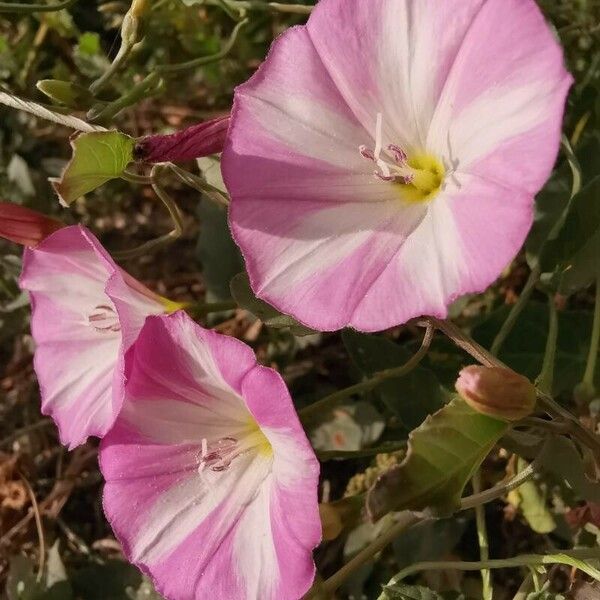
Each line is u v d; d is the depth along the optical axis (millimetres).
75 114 103
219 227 113
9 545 119
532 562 80
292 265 71
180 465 81
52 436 127
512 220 60
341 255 71
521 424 71
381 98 74
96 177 81
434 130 71
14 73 126
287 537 70
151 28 123
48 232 88
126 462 81
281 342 117
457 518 102
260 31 126
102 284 89
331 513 79
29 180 121
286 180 74
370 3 72
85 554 121
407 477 69
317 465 67
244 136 75
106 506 81
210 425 82
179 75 129
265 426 71
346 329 95
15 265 113
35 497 117
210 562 78
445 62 69
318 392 119
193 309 88
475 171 64
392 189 74
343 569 80
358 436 106
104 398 84
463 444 70
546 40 61
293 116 75
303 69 75
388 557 105
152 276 136
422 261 66
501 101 63
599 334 97
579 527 95
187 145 81
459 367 99
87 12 127
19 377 129
